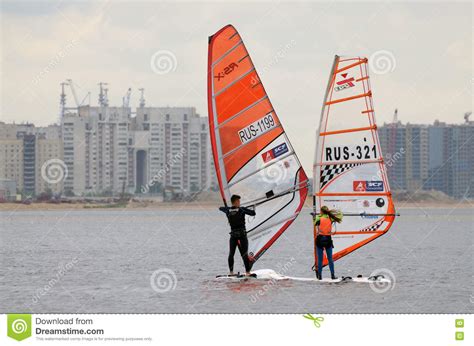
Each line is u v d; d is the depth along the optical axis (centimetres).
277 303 2609
